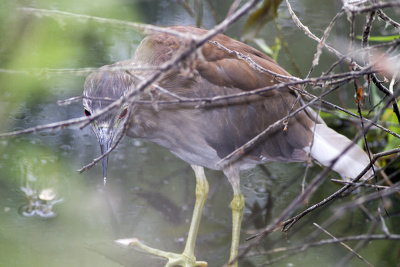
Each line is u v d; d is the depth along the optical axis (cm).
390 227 769
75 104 998
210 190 878
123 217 802
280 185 873
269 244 753
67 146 937
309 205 824
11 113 972
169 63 347
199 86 668
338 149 679
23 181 860
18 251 727
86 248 732
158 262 707
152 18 1147
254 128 686
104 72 629
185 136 686
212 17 1134
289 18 1116
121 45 1098
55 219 792
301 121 697
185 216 810
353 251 558
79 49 1065
